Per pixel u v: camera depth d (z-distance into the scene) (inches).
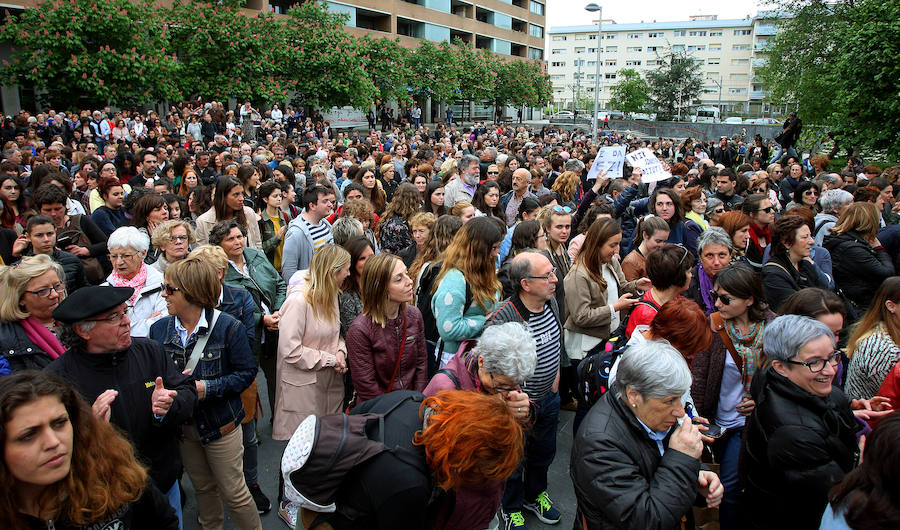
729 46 3848.4
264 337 167.9
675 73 2402.8
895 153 569.6
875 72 559.5
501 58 1975.9
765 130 1727.4
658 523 79.8
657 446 89.5
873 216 204.5
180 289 115.5
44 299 115.3
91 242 221.0
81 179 342.3
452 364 112.7
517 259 130.0
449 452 73.1
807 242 173.2
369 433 80.8
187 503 150.3
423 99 1658.5
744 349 124.9
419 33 1935.3
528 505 145.7
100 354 96.1
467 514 80.0
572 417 197.6
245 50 989.8
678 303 113.3
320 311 146.3
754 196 211.5
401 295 131.6
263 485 157.1
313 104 1118.4
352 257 156.8
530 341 101.3
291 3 1491.1
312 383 144.6
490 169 366.0
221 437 120.6
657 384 83.8
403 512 74.6
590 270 164.9
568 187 330.3
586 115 2647.6
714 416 126.2
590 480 85.3
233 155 462.9
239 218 218.8
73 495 71.2
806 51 927.0
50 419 68.2
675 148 933.2
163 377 104.2
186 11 944.3
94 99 785.6
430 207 290.8
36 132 609.3
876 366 123.9
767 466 98.3
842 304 123.6
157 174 373.1
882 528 68.2
